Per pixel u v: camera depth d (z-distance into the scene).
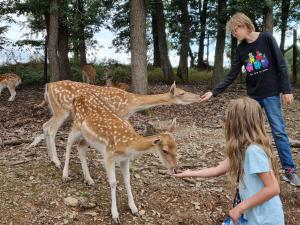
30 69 8.63
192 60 12.14
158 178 2.68
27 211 2.23
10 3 6.88
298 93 6.70
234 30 2.48
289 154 2.56
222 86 2.62
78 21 6.14
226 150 1.52
